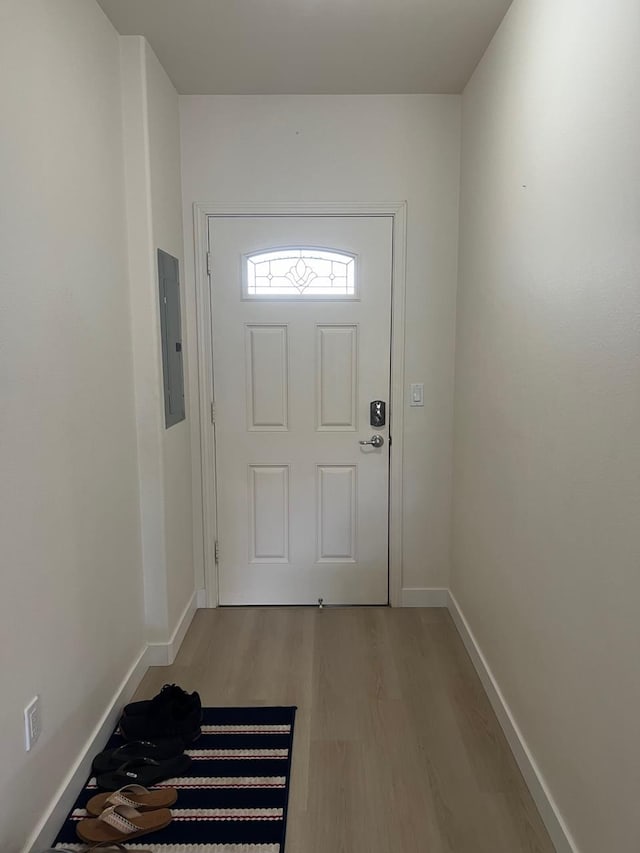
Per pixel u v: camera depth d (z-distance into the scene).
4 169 1.30
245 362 2.84
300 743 1.93
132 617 2.22
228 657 2.48
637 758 1.14
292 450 2.90
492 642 2.16
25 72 1.41
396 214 2.73
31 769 1.42
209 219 2.74
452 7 1.95
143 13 1.98
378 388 2.86
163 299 2.35
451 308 2.79
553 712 1.56
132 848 1.50
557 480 1.54
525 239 1.79
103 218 1.94
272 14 2.00
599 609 1.30
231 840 1.53
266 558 2.97
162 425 2.31
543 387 1.64
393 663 2.43
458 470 2.72
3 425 1.29
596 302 1.31
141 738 1.87
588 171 1.35
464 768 1.82
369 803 1.68
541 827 1.60
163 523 2.34
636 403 1.15
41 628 1.47
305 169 2.71
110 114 2.02
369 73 2.45
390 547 2.96
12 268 1.33
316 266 2.79
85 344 1.78
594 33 1.31
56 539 1.56
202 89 2.60
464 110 2.60
